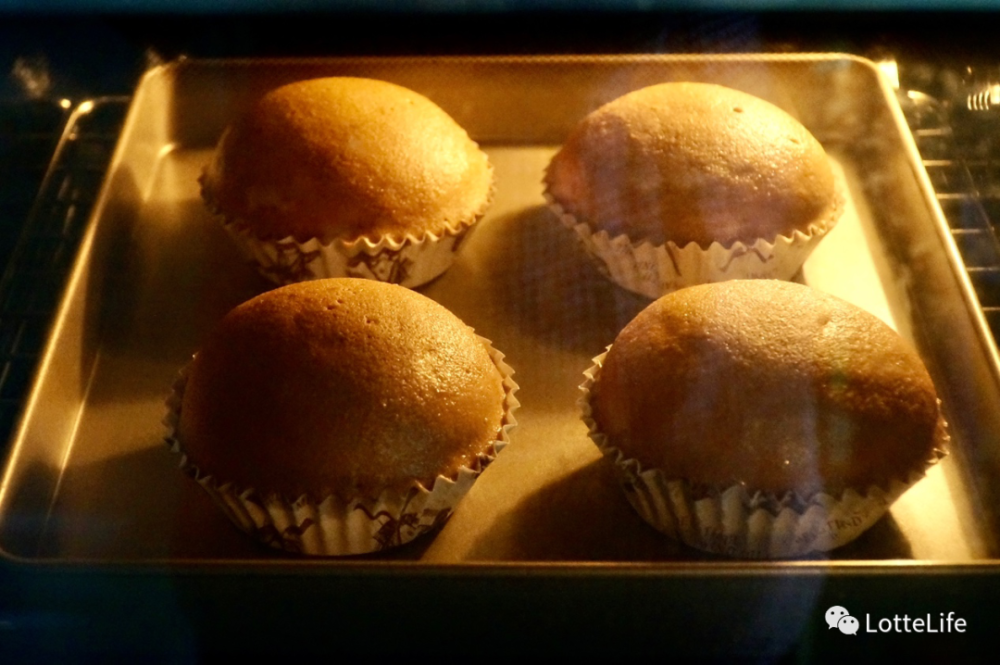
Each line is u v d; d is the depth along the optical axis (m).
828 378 0.38
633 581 0.35
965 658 0.36
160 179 0.51
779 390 0.37
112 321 0.46
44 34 0.51
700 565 0.35
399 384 0.38
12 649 0.36
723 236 0.44
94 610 0.36
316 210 0.44
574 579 0.35
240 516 0.39
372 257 0.45
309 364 0.38
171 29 0.52
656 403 0.38
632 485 0.39
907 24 0.52
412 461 0.38
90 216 0.46
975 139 0.49
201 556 0.40
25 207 0.48
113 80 0.51
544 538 0.40
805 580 0.35
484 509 0.41
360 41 0.52
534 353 0.45
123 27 0.52
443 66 0.50
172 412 0.41
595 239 0.45
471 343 0.41
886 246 0.48
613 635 0.37
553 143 0.52
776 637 0.36
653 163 0.45
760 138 0.45
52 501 0.41
